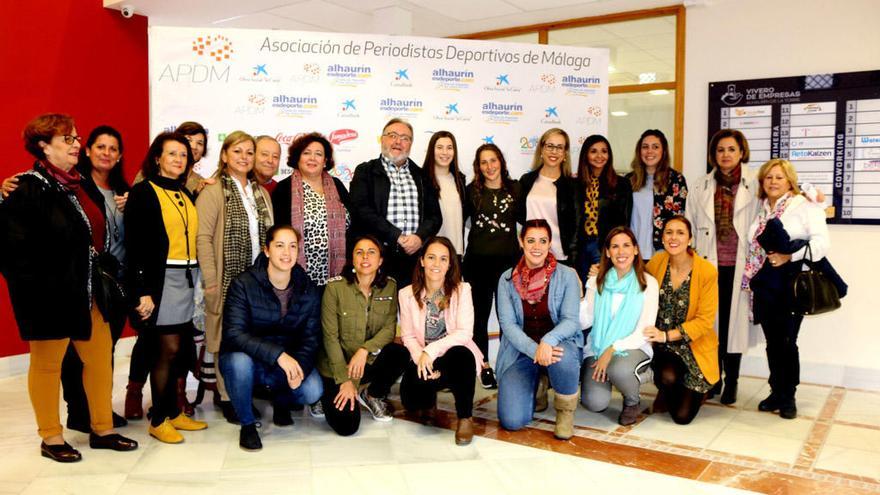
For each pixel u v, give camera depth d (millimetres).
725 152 3684
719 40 4633
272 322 2992
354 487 2488
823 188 4324
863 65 4188
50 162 2555
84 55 4902
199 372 3490
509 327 3135
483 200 3832
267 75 4105
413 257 3623
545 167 4008
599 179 3916
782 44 4418
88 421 3010
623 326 3232
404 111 4285
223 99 4066
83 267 2578
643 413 3492
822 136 4305
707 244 3781
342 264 3498
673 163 4891
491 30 5676
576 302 3127
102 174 3051
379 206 3600
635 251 3207
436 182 3797
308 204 3389
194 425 3152
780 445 3002
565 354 2973
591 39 5270
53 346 2664
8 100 4445
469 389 2947
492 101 4395
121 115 5176
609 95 5211
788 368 3428
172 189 2924
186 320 2943
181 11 5172
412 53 4266
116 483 2508
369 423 3277
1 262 2445
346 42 4184
